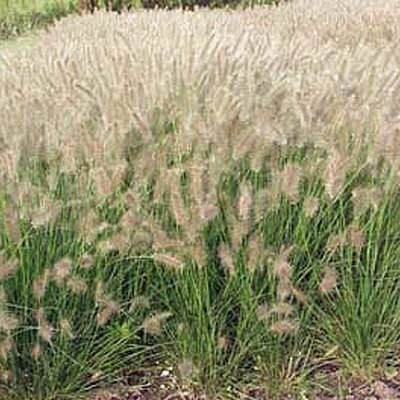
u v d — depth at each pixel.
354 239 2.75
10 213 2.53
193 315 2.84
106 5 11.20
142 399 2.89
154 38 5.66
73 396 2.83
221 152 2.83
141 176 2.84
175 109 3.26
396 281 3.13
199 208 2.61
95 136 2.99
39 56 5.12
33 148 2.90
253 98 3.23
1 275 2.46
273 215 2.93
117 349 2.93
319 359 2.97
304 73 3.64
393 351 3.12
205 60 3.88
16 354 2.81
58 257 2.81
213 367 2.92
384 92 3.36
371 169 3.07
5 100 3.36
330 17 8.12
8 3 12.80
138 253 2.95
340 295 2.96
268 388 2.91
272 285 2.80
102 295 2.66
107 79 3.75
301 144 2.96
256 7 10.12
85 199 2.83
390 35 6.63
